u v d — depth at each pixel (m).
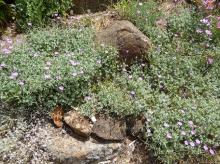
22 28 2.08
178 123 1.65
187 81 1.86
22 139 1.62
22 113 1.67
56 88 1.68
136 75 1.84
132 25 1.93
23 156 1.58
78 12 2.21
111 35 1.92
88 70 1.75
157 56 1.90
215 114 1.72
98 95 1.73
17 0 2.08
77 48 1.88
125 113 1.69
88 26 2.09
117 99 1.71
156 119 1.67
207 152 1.65
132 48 1.88
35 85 1.65
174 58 1.90
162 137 1.61
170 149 1.61
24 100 1.63
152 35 2.01
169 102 1.76
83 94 1.73
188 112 1.71
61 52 1.89
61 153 1.58
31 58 1.81
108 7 2.20
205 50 2.03
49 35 1.93
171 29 2.09
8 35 2.06
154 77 1.86
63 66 1.73
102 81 1.83
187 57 1.96
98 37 1.95
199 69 1.93
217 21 2.10
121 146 1.66
